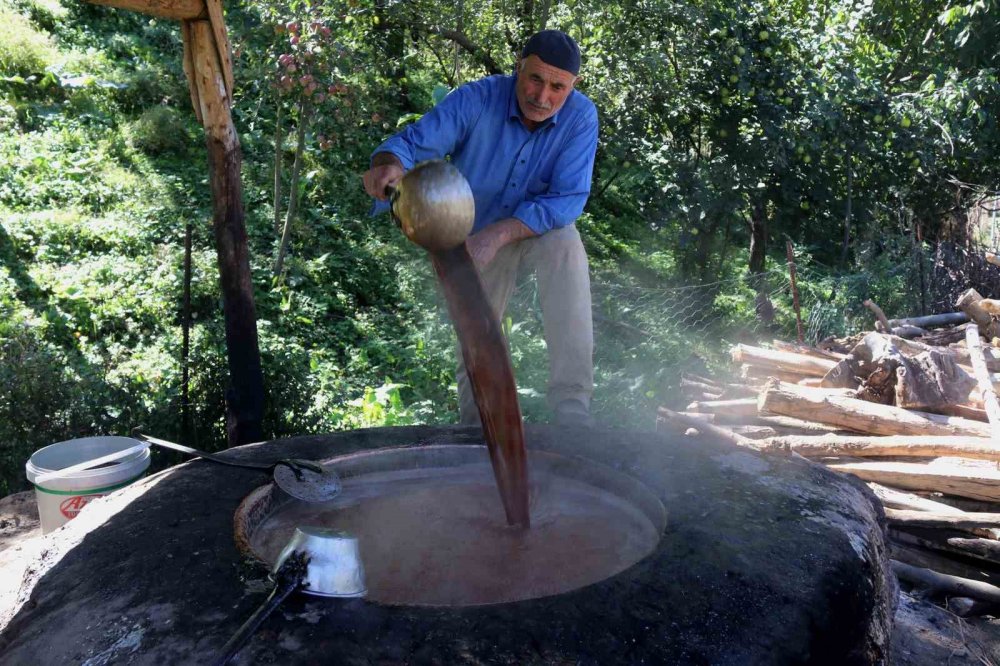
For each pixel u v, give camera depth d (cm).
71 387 474
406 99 1120
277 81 784
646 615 138
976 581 306
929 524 322
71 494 330
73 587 151
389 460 224
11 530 372
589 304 330
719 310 954
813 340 816
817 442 370
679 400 632
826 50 960
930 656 270
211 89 443
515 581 166
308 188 1004
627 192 1177
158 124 1006
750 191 982
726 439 375
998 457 332
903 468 350
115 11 1197
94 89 1042
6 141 917
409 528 194
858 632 158
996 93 1011
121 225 830
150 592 143
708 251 1081
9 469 444
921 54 1189
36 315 676
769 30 931
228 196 464
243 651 125
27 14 1123
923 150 978
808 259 982
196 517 172
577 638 131
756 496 191
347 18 779
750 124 959
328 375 680
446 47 1049
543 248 326
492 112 314
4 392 454
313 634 129
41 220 799
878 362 399
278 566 138
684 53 920
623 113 952
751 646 136
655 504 189
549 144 320
